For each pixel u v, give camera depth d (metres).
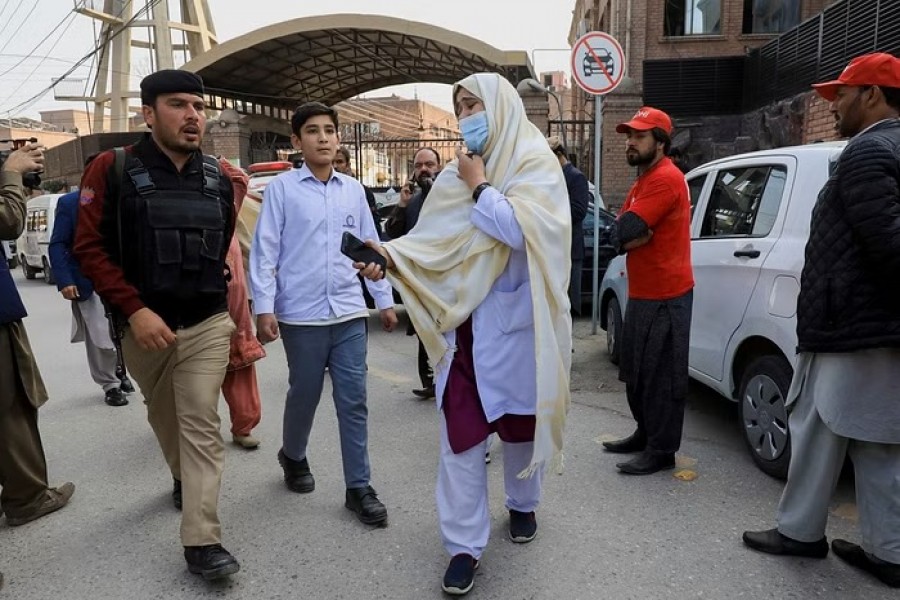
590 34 6.87
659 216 3.47
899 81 2.48
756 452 3.78
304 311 3.27
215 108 22.39
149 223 2.69
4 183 3.08
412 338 7.78
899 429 2.44
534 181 2.56
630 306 3.77
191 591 2.75
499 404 2.65
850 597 2.58
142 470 4.05
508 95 2.64
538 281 2.50
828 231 2.53
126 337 2.89
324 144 3.29
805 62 10.09
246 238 4.33
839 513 3.25
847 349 2.45
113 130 31.42
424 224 2.75
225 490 3.70
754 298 3.77
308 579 2.81
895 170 2.35
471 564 2.68
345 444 3.33
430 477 3.80
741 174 4.32
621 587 2.69
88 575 2.88
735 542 3.00
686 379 3.65
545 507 3.38
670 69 12.97
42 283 15.60
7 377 3.24
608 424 4.61
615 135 13.23
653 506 3.37
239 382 4.25
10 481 3.33
